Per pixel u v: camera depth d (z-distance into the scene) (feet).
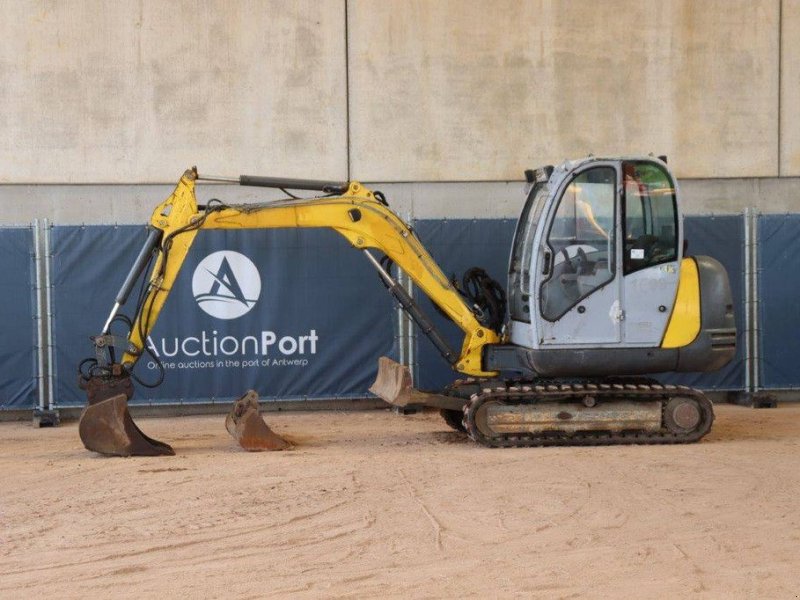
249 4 42.57
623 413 31.27
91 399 30.81
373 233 32.42
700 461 28.45
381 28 43.01
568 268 30.86
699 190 44.09
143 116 42.34
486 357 33.12
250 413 31.55
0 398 39.11
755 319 41.11
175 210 31.09
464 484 25.59
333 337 40.04
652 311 30.96
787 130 44.27
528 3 43.47
